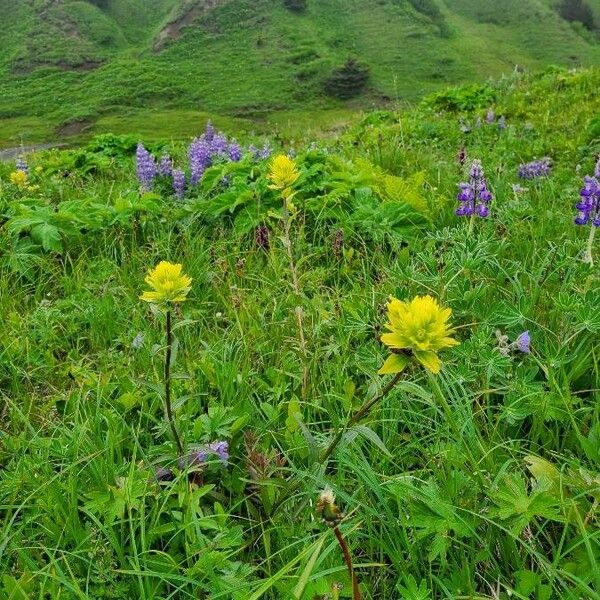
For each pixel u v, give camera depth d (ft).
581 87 36.29
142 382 7.33
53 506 7.30
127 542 7.19
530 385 8.45
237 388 9.50
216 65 361.92
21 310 13.85
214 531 7.29
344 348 10.09
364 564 6.06
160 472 7.75
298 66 352.28
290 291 12.57
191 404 8.98
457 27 421.18
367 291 12.37
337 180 18.93
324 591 5.89
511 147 26.35
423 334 5.19
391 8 413.18
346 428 6.73
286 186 10.10
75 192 22.82
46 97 335.88
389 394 8.62
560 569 5.90
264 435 8.57
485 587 6.48
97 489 7.66
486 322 9.88
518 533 6.19
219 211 17.69
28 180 24.86
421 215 16.48
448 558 6.66
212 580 6.13
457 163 22.49
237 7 408.87
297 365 10.14
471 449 7.52
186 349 10.69
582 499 6.73
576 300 9.42
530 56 396.57
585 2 476.95
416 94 323.98
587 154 23.89
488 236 13.34
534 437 8.05
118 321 12.76
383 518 7.04
